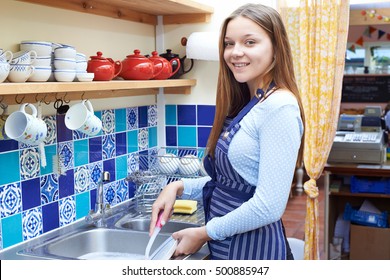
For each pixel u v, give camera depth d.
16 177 1.84
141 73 2.11
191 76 2.67
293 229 4.84
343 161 3.51
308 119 2.78
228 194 1.69
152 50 2.69
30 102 1.83
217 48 2.43
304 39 2.72
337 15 2.69
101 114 2.29
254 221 1.53
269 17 1.59
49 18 1.94
